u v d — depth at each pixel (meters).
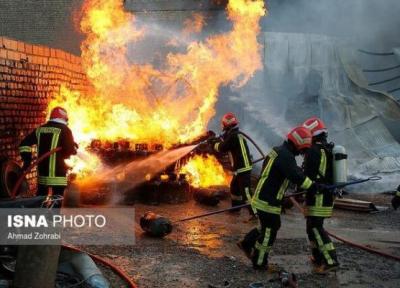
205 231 7.10
